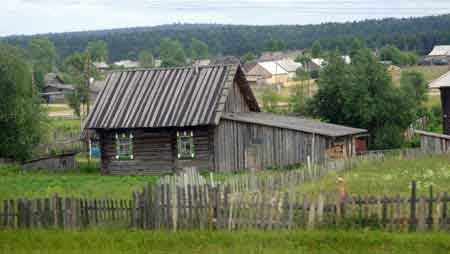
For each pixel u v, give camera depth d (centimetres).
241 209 2231
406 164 4456
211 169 4878
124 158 5062
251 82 16500
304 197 2172
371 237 2036
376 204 2117
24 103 6191
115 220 2402
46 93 14500
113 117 5012
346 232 2088
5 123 6066
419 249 1966
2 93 6050
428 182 3222
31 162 5716
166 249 2105
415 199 2091
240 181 2908
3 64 6069
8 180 4412
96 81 14288
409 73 9056
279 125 4844
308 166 3759
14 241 2247
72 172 5394
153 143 4997
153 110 4975
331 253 1975
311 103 7575
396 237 2027
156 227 2331
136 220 2358
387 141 7069
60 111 12169
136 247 2117
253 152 4881
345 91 7181
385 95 7100
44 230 2356
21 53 6419
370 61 7231
